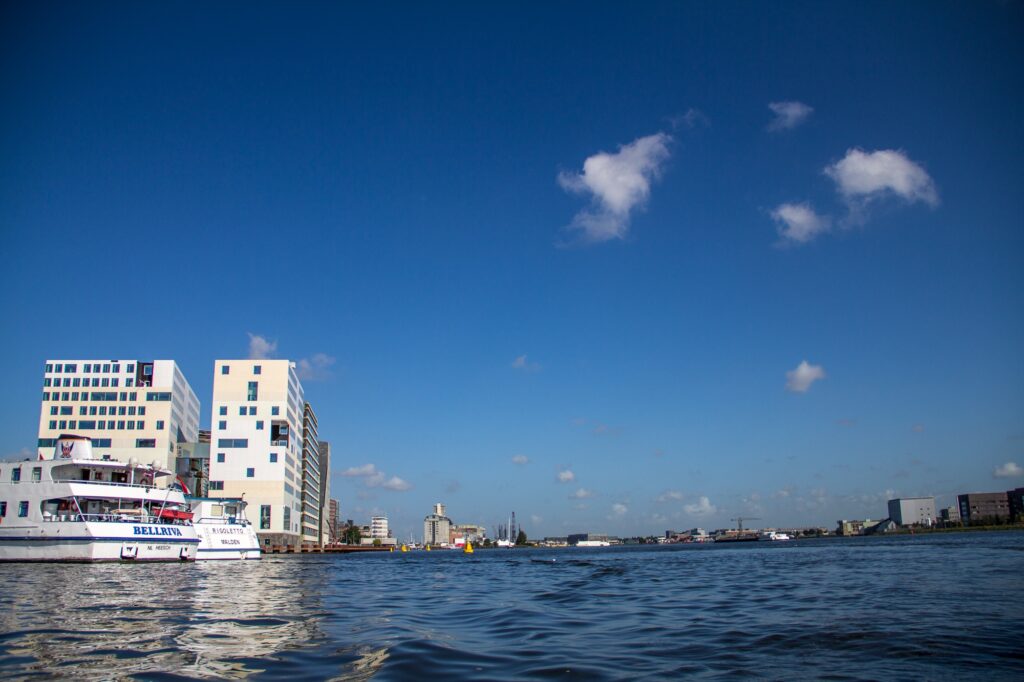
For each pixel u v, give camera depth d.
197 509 75.44
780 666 13.29
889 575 37.03
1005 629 17.16
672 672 12.82
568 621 20.88
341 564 76.12
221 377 118.44
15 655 14.62
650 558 87.25
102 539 56.69
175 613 22.64
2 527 58.19
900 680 12.00
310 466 165.62
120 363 125.94
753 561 64.75
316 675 12.59
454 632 18.47
